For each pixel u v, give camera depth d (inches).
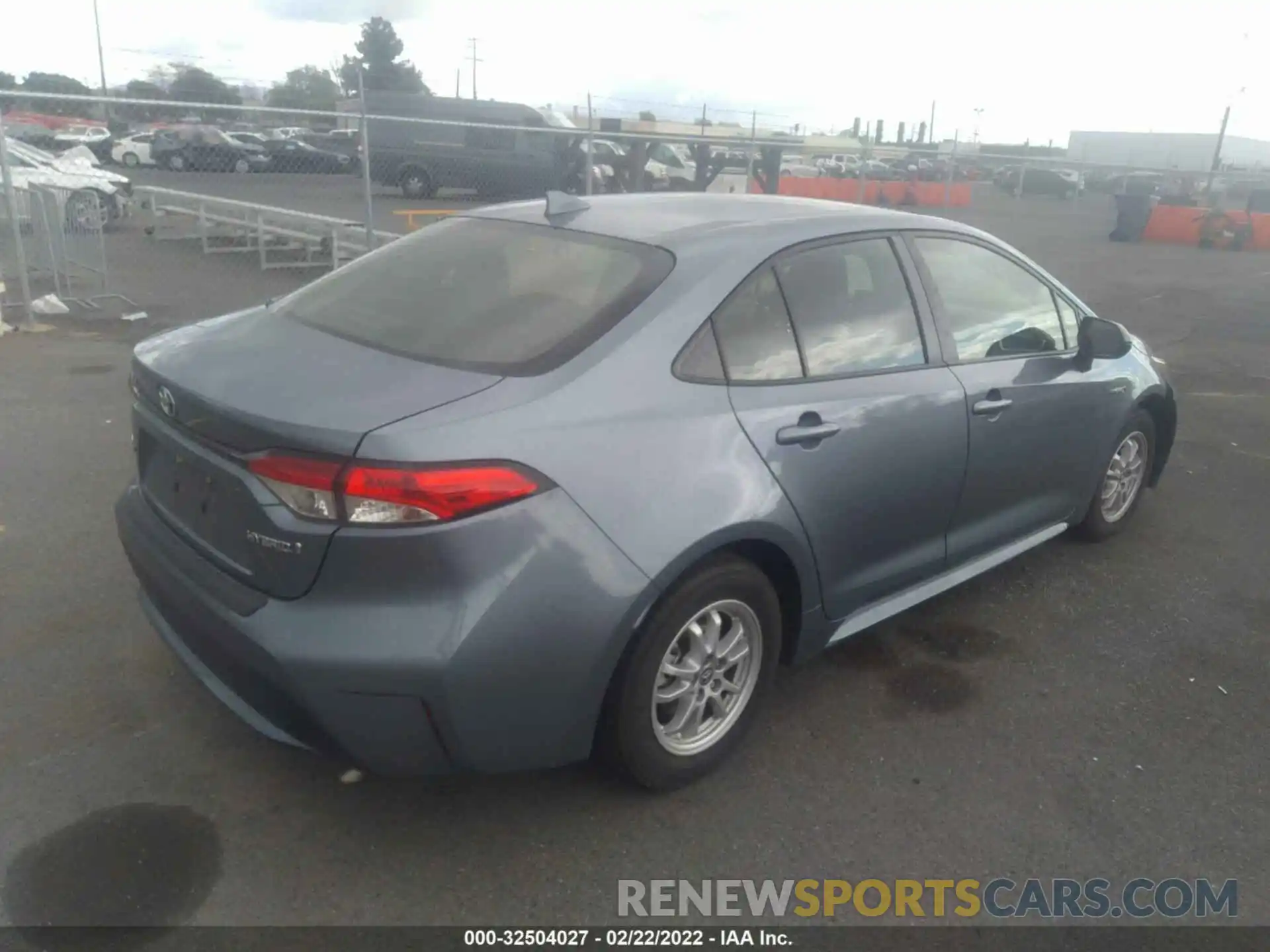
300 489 98.8
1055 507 178.5
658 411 112.8
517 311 119.8
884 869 113.7
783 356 127.8
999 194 1503.4
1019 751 135.7
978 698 147.9
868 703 145.3
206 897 105.0
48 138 884.0
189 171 698.8
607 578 105.3
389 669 97.9
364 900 106.0
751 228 134.2
